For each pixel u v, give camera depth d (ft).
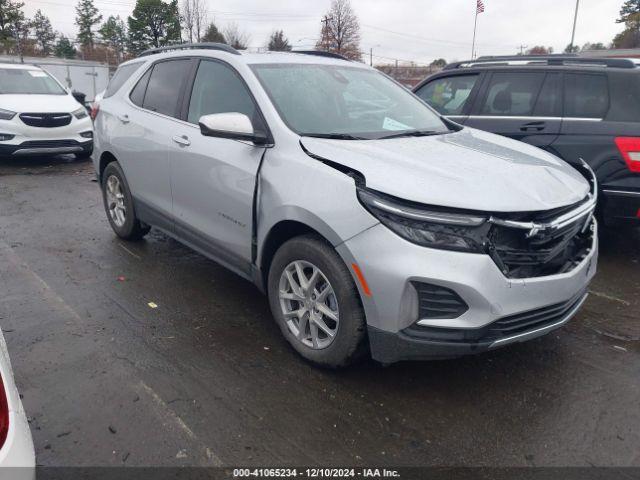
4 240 18.69
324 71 13.99
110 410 9.65
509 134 18.69
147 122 15.56
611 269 16.94
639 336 12.75
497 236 9.26
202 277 15.69
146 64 16.90
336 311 10.34
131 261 16.83
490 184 9.71
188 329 12.62
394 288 9.12
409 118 13.89
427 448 8.92
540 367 11.35
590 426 9.54
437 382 10.71
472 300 8.95
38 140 32.07
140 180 16.14
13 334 12.16
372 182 9.53
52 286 14.82
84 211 22.68
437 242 9.04
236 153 12.22
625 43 169.68
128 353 11.51
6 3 158.40
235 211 12.28
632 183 16.08
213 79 13.85
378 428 9.36
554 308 9.96
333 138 11.58
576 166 17.06
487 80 19.75
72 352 11.50
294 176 10.73
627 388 10.68
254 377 10.72
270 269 11.60
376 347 9.73
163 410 9.68
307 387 10.43
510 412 9.87
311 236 10.63
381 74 15.71
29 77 36.01
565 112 17.71
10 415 5.67
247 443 8.93
